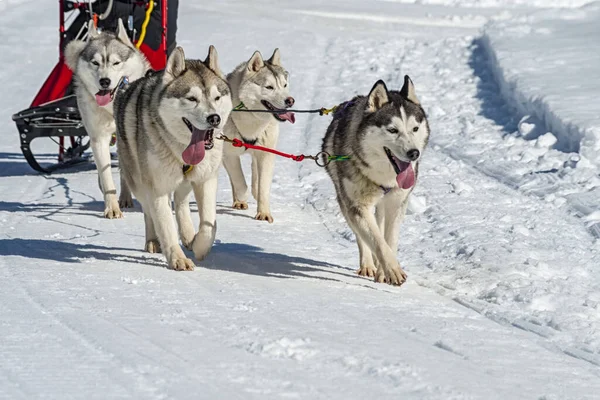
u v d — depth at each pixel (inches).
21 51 1138.0
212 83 352.5
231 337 265.6
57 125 633.0
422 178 581.6
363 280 371.9
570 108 669.9
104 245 421.7
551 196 515.2
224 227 477.1
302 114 831.1
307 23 1314.0
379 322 297.3
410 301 334.3
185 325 277.4
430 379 235.8
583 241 432.1
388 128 344.2
